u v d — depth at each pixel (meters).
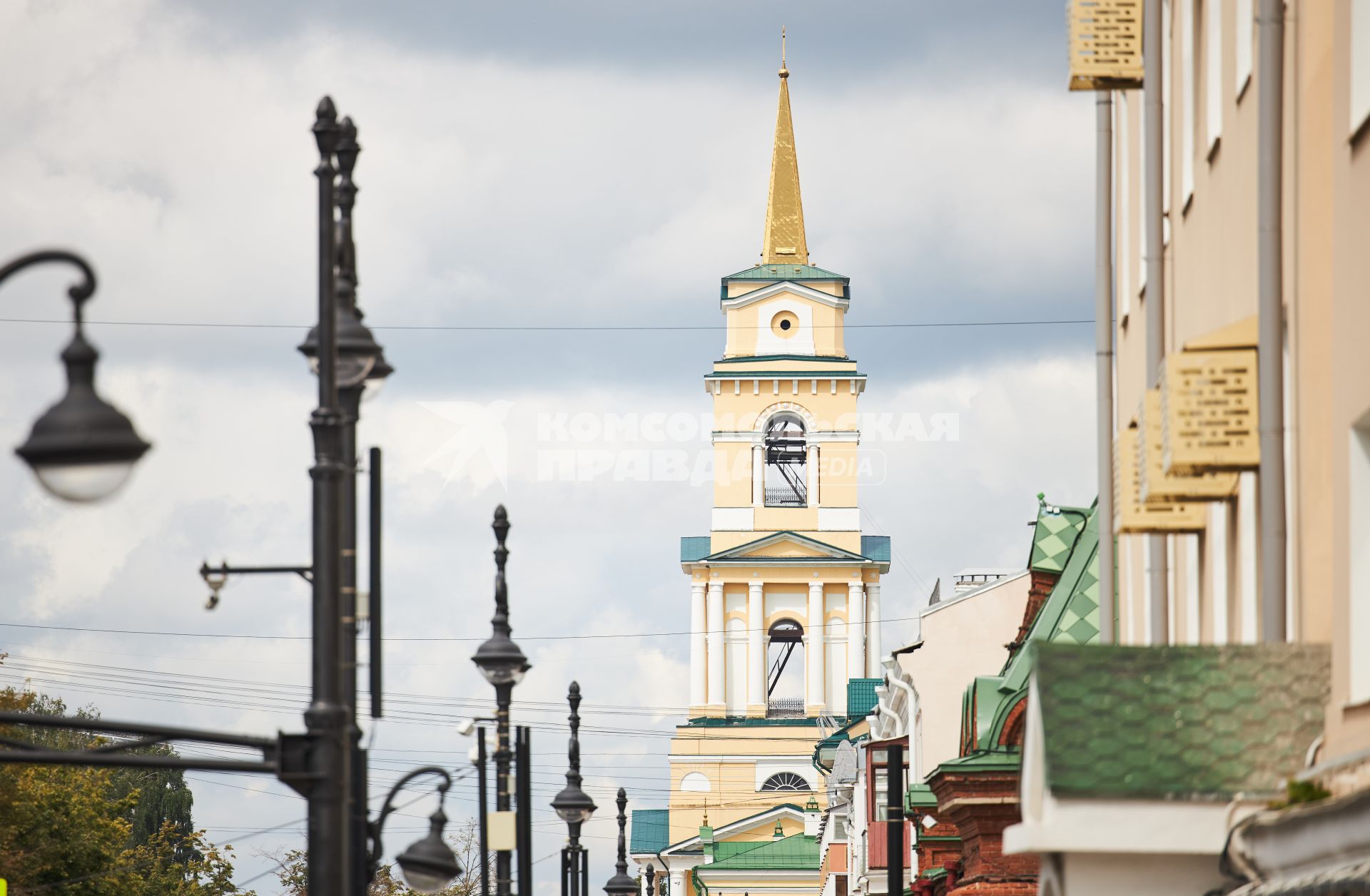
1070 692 40.62
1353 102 38.34
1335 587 39.56
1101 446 73.31
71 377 34.50
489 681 90.12
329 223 43.38
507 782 90.00
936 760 126.31
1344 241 38.94
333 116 43.66
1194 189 59.97
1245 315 50.78
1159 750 39.62
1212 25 57.16
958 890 90.06
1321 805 32.97
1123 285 83.25
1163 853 39.19
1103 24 62.41
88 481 34.16
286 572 51.34
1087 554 101.62
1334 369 39.59
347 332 49.94
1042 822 39.44
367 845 59.97
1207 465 44.34
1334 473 39.78
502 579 90.44
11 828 161.12
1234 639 51.25
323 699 41.81
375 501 59.53
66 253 34.41
